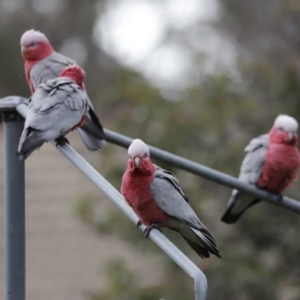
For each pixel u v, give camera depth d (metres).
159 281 13.41
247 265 12.78
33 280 15.01
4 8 27.25
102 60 27.70
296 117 13.27
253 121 13.43
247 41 15.52
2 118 7.24
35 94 7.88
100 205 13.62
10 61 26.59
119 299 12.81
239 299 12.70
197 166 7.97
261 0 15.19
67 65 9.71
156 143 12.90
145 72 14.09
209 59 14.38
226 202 13.26
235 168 12.95
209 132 13.05
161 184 6.84
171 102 13.30
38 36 9.86
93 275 15.17
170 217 6.95
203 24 21.47
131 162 6.75
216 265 12.60
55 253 15.98
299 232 13.05
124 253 16.02
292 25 14.48
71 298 14.41
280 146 9.53
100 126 8.06
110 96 13.71
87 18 27.77
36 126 7.36
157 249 13.04
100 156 13.28
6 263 6.99
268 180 9.64
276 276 12.81
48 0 27.92
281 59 14.39
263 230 13.25
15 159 7.12
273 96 13.60
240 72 13.60
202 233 6.74
